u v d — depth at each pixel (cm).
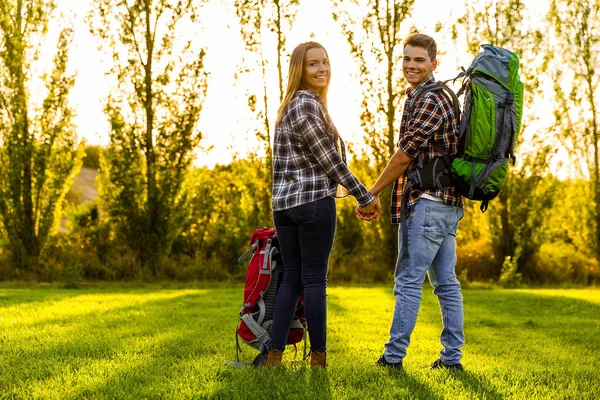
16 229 1467
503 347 550
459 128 401
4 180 1461
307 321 397
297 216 385
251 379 366
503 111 396
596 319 800
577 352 532
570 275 1636
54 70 1468
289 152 392
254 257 426
